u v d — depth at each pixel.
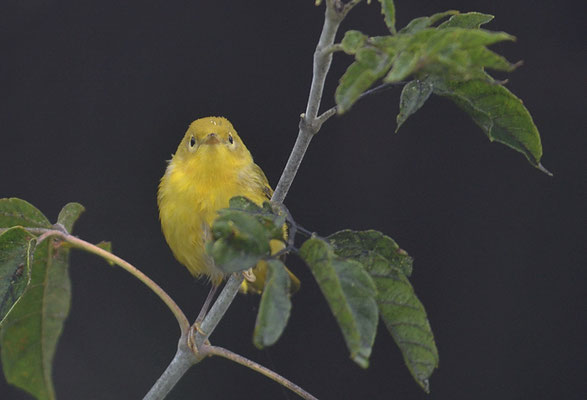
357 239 4.53
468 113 4.89
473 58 3.74
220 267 4.00
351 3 4.38
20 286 5.27
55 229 5.86
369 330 3.78
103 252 5.71
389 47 3.76
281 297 3.82
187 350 5.79
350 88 3.70
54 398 6.49
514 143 4.95
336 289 3.77
